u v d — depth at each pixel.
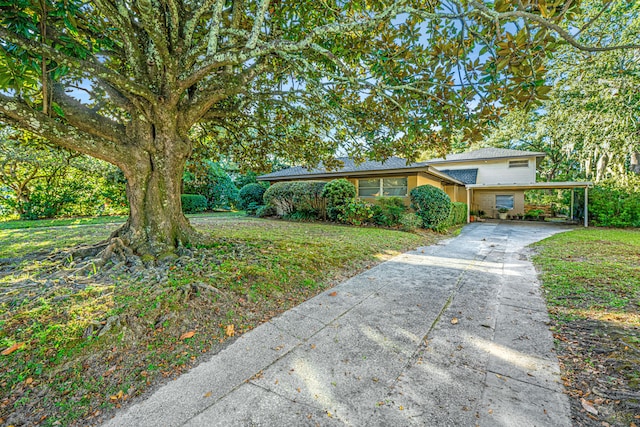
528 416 1.76
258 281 3.85
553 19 2.64
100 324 2.56
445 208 10.22
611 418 1.73
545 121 14.55
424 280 4.59
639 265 5.09
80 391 1.97
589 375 2.14
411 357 2.43
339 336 2.77
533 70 2.96
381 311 3.37
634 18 11.08
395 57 4.00
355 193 11.44
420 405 1.87
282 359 2.39
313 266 4.79
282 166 19.78
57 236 6.52
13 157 7.57
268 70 4.92
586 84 12.40
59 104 3.83
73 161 9.95
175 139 4.57
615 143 12.39
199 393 1.98
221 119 5.92
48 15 2.99
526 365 2.30
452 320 3.13
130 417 1.77
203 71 3.74
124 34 3.68
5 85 2.92
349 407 1.85
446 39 3.79
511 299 3.76
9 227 8.62
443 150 5.23
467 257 6.36
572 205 15.58
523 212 17.56
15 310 2.73
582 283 4.16
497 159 17.59
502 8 2.69
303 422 1.73
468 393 1.98
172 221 4.69
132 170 4.28
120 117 5.45
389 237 8.15
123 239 4.33
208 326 2.86
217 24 3.61
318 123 6.01
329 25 3.27
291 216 12.79
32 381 1.99
